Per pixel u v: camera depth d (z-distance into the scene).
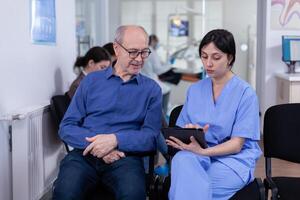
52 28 2.80
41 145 2.36
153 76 4.91
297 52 4.14
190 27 5.91
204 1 5.68
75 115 2.01
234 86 1.80
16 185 2.13
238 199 1.65
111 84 2.01
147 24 6.07
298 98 3.87
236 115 1.76
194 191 1.56
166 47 5.99
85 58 2.76
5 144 2.09
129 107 1.98
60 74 3.01
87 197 1.79
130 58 1.93
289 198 1.70
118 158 1.87
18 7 2.22
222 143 1.73
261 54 4.59
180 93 5.53
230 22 4.86
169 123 2.06
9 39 2.11
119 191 1.74
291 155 1.94
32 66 2.43
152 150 1.91
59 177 1.82
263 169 3.19
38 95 2.54
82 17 4.38
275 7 4.32
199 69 5.68
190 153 1.64
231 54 1.75
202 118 1.81
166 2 5.97
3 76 2.04
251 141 1.78
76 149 1.96
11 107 2.14
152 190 1.81
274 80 4.41
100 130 1.97
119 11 5.78
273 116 1.96
